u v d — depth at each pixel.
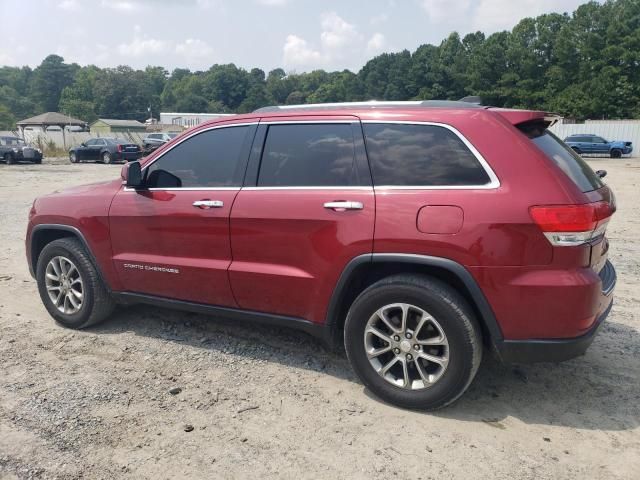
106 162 30.59
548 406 3.42
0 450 2.95
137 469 2.80
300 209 3.50
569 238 2.94
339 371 3.90
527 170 3.04
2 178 20.06
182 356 4.14
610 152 36.56
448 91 84.50
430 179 3.24
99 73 138.12
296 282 3.57
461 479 2.72
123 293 4.43
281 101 155.00
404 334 3.29
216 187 3.91
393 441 3.04
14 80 161.38
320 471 2.79
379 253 3.27
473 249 3.04
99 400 3.46
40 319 4.95
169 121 95.44
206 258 3.92
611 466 2.82
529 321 3.02
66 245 4.57
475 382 3.72
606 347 4.26
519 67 73.56
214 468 2.81
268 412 3.34
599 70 62.31
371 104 3.61
